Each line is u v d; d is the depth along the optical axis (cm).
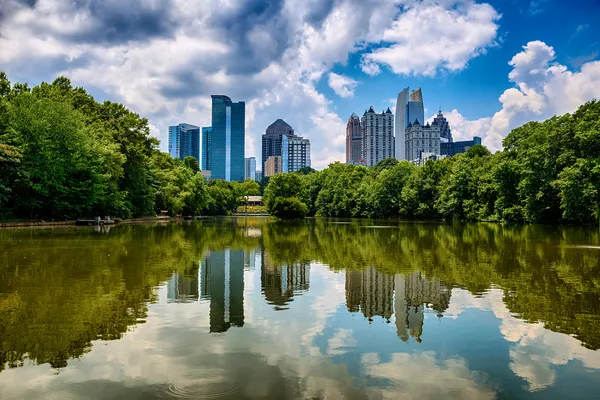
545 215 5581
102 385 694
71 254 2162
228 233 4188
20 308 1137
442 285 1509
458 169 7562
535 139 5597
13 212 4594
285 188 9200
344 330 1000
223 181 15900
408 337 948
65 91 5759
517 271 1770
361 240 3381
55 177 4625
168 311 1145
